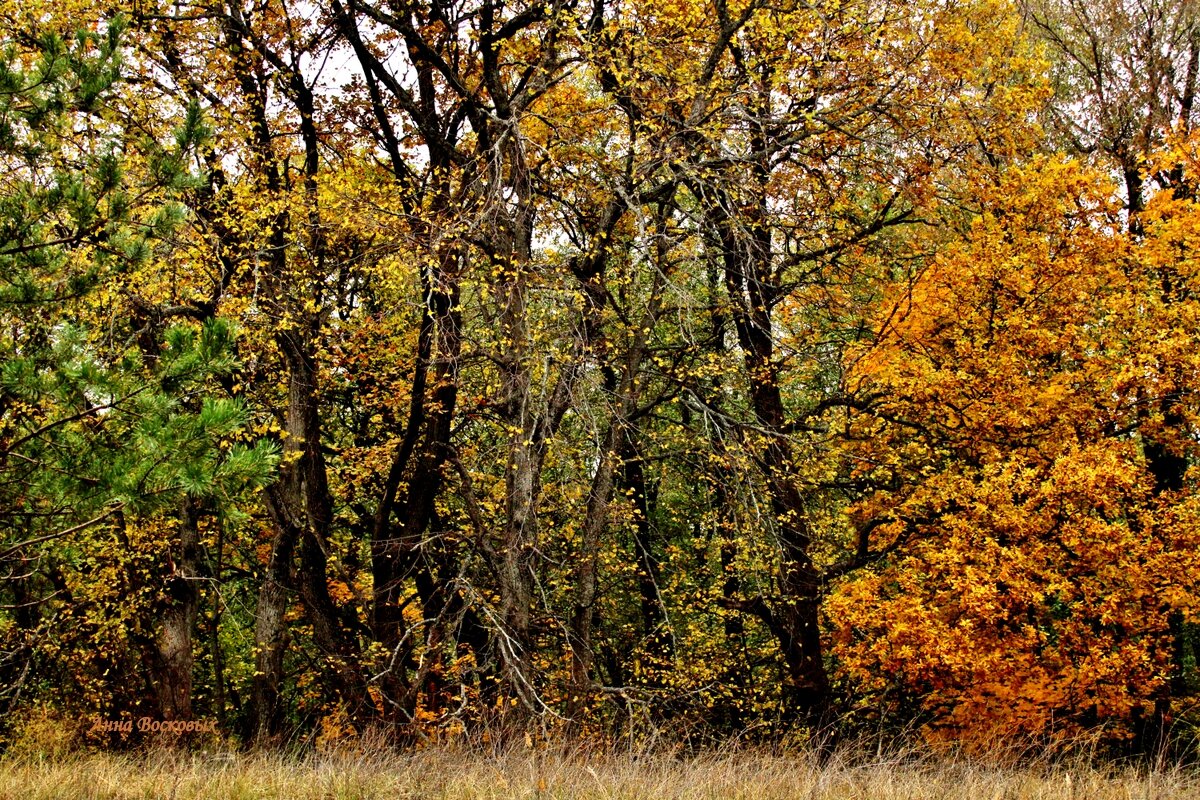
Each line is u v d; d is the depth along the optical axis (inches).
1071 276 563.5
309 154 571.8
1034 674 519.5
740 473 522.6
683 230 499.8
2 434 296.2
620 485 671.1
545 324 477.1
